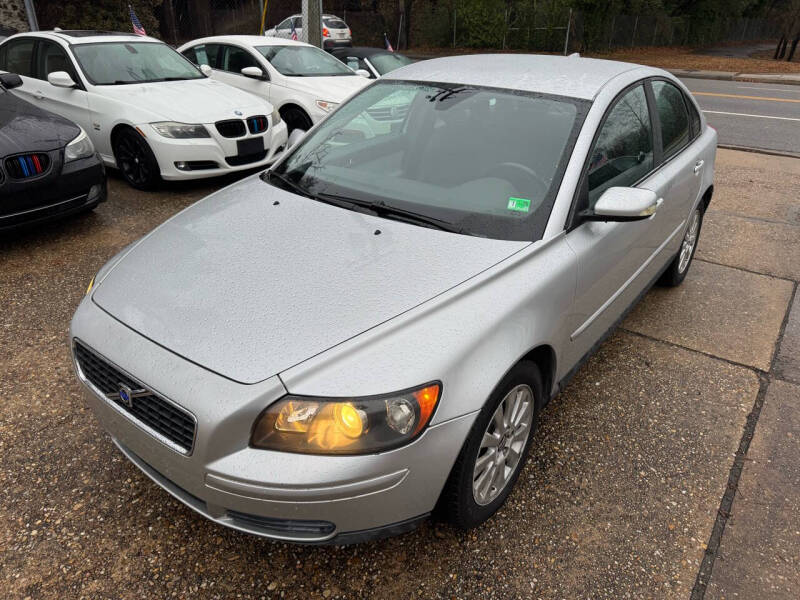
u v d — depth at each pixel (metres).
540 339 2.28
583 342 2.82
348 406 1.82
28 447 2.71
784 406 3.24
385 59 9.98
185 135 5.85
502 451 2.33
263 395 1.82
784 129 11.08
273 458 1.82
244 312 2.07
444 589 2.15
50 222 4.74
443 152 2.83
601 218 2.54
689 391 3.34
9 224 4.41
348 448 1.82
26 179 4.40
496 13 27.97
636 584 2.20
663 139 3.51
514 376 2.21
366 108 3.24
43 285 4.14
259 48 8.13
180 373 1.91
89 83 6.20
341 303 2.08
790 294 4.51
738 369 3.56
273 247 2.40
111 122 6.00
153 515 2.40
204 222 2.69
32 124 4.73
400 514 1.97
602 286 2.82
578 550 2.33
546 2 27.02
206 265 2.33
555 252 2.44
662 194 3.29
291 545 2.30
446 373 1.94
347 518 1.89
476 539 2.35
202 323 2.05
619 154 2.94
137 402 2.02
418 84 3.20
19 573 2.14
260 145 6.36
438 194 2.65
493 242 2.39
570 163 2.60
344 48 10.47
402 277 2.19
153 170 5.90
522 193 2.57
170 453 1.95
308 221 2.57
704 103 14.07
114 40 6.79
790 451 2.91
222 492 1.87
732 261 5.07
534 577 2.21
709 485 2.68
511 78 3.07
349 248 2.36
